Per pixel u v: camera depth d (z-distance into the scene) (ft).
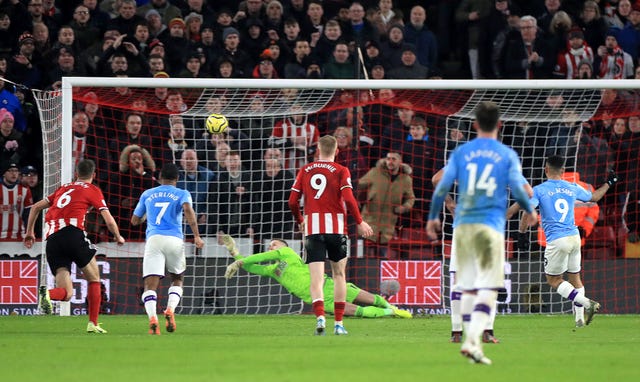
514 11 233.96
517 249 190.08
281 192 194.70
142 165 188.44
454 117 208.44
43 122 182.70
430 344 113.70
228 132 197.16
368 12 226.38
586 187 174.81
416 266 185.68
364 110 206.90
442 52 235.81
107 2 225.56
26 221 186.19
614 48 226.58
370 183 188.65
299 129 198.18
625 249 195.21
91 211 183.83
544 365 89.35
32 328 144.97
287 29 218.79
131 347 108.17
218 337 126.21
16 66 203.72
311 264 130.31
